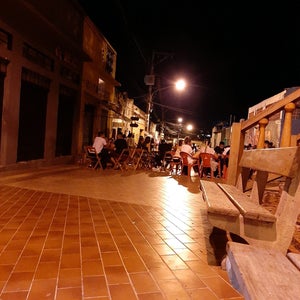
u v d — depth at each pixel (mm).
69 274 2768
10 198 5797
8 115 9383
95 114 18359
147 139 16297
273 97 16328
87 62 15766
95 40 17391
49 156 12297
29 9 9078
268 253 2543
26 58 10289
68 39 12234
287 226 2807
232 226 2922
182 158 12516
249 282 2049
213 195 3621
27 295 2385
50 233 3879
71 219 4574
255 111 20188
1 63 8992
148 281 2705
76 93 14852
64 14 12891
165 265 3068
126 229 4211
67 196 6289
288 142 4031
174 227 4430
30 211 4922
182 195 7273
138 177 10539
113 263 3051
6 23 8969
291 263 2389
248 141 20281
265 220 2730
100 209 5305
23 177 8680
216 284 2699
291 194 2809
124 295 2449
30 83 10664
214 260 3254
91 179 9180
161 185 8836
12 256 3113
